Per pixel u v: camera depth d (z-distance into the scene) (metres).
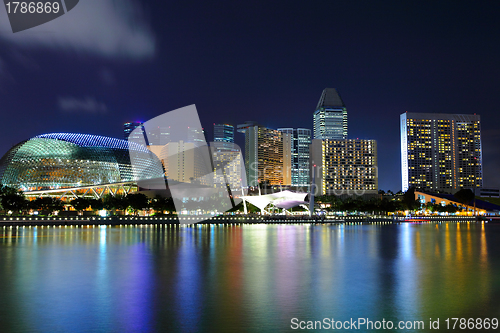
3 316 25.77
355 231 115.19
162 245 69.44
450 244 75.62
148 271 42.97
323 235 96.31
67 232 97.25
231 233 100.12
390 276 40.47
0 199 136.50
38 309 27.47
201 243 73.25
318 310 27.39
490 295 31.95
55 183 175.62
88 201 147.75
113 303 29.08
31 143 182.62
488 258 54.59
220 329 23.25
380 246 70.81
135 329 23.20
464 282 37.38
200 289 33.91
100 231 102.06
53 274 41.00
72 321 24.69
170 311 26.97
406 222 189.38
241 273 42.00
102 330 23.00
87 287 34.69
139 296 31.31
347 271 43.53
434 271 43.69
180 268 45.06
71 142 183.88
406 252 61.62
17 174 176.38
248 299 30.41
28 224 118.50
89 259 51.97
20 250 61.06
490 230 124.94
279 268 45.31
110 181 185.50
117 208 149.88
